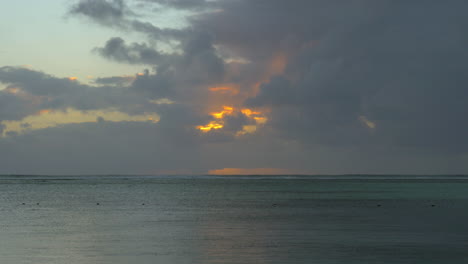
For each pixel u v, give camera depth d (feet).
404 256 84.28
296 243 97.71
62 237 107.45
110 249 91.97
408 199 247.29
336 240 101.14
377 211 172.35
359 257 83.20
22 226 129.18
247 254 86.22
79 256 85.10
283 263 78.89
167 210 181.78
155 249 91.76
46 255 86.07
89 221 141.79
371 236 106.73
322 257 83.46
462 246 93.50
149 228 123.95
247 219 146.00
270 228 122.72
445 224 129.18
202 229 121.49
